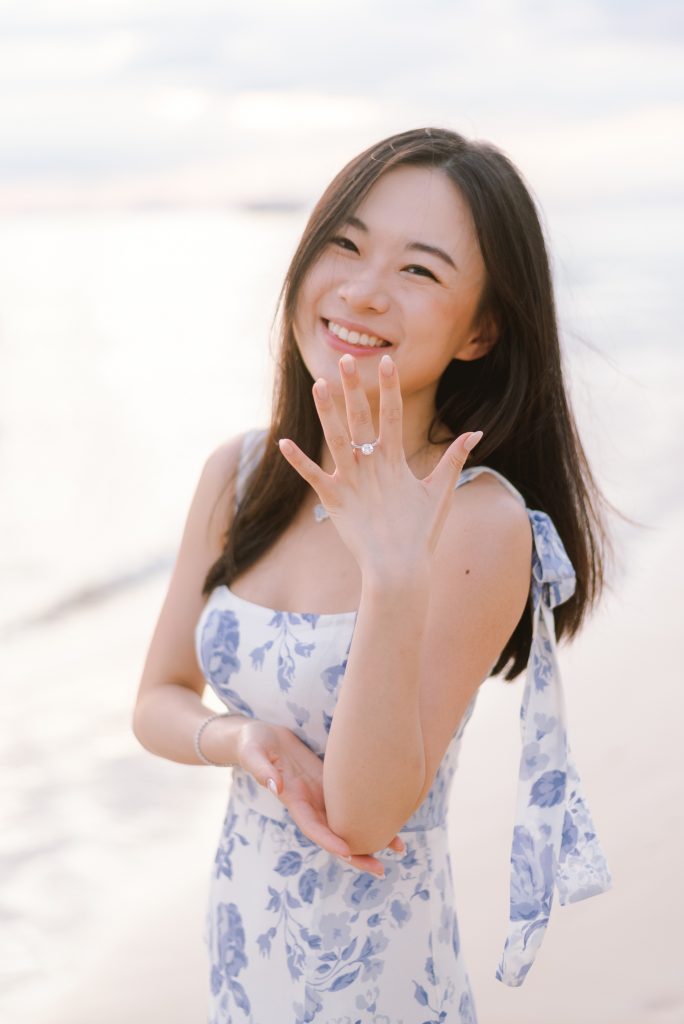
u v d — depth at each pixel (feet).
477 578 5.66
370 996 5.87
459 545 5.71
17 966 11.09
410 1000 5.95
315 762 5.81
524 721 6.06
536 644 6.06
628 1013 9.17
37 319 71.41
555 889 6.11
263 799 6.07
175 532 30.94
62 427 43.62
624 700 15.40
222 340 63.87
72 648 22.15
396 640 4.92
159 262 105.81
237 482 6.89
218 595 6.52
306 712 5.89
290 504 6.48
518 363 6.24
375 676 4.95
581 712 15.11
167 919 12.03
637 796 12.48
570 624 6.66
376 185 5.89
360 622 5.00
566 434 6.37
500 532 5.77
